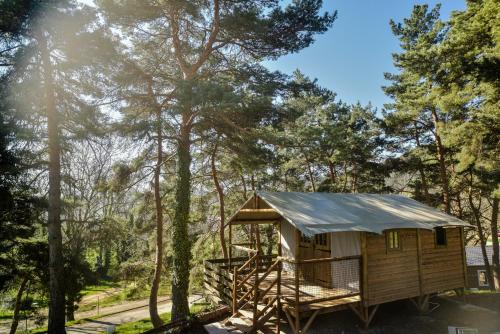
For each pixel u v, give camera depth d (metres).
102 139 14.24
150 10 14.45
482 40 13.77
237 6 15.54
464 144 15.42
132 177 16.77
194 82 13.15
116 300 31.91
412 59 17.39
